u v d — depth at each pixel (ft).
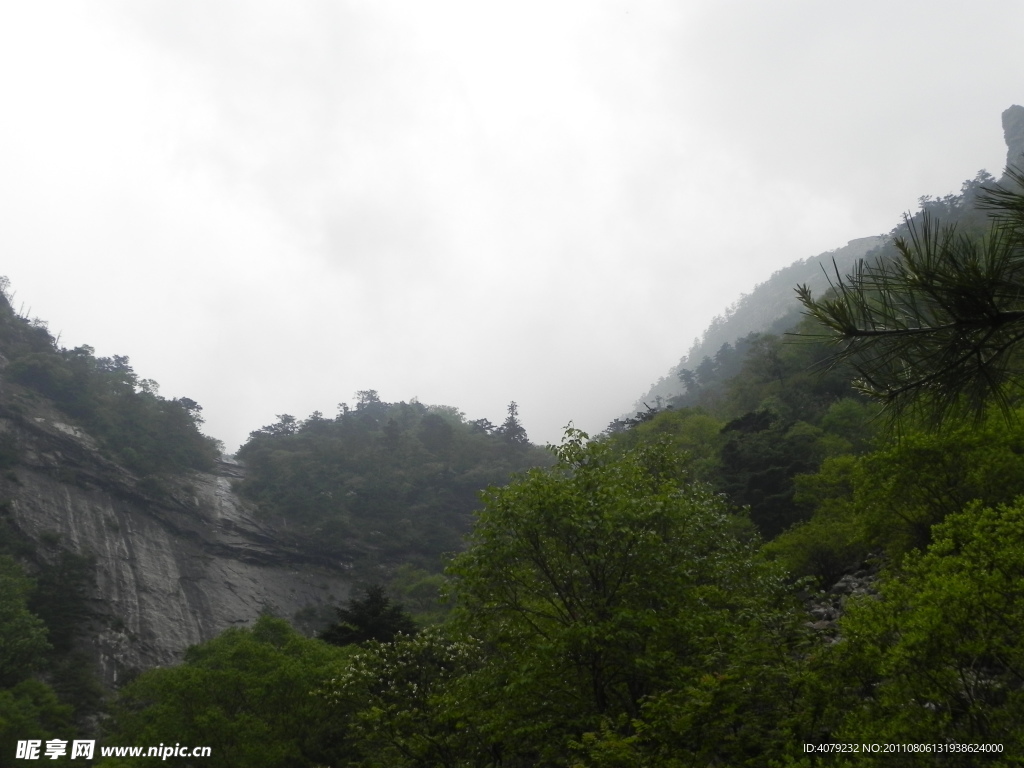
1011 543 30.53
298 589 298.35
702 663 40.19
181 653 234.99
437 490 368.07
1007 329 16.65
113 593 242.78
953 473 58.29
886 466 61.41
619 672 43.93
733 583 51.01
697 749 33.47
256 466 375.66
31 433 288.30
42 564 233.55
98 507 278.05
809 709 29.63
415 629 95.66
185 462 340.18
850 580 71.05
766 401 170.19
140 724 82.28
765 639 34.53
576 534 47.11
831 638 39.45
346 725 70.33
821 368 19.25
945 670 27.45
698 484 63.36
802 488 104.68
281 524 327.47
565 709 43.55
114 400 342.44
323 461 374.43
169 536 289.33
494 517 48.67
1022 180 15.61
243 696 75.25
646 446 73.36
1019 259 15.80
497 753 50.83
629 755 31.24
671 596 44.93
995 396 17.24
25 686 114.21
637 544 46.01
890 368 18.02
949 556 32.30
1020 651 26.68
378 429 435.94
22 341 345.31
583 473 51.96
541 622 49.16
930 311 16.79
